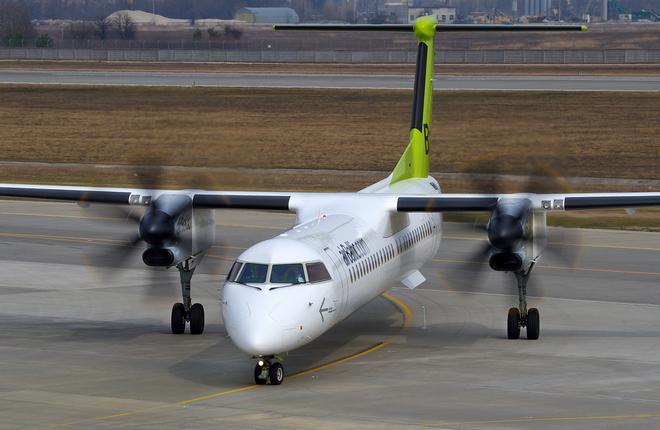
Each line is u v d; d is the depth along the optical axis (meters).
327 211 94.94
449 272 129.25
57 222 167.00
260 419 68.62
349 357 88.31
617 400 73.81
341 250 85.44
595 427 66.81
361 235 90.88
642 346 92.56
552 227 162.88
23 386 78.00
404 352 90.38
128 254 96.62
